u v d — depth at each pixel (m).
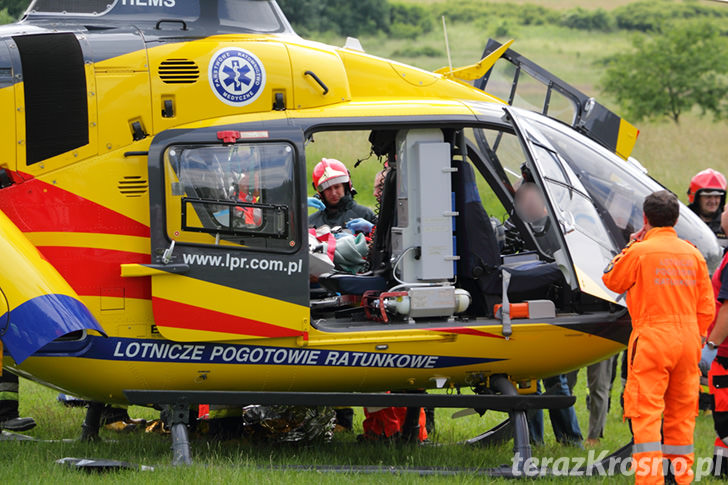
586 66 111.69
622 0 144.75
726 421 15.51
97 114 14.59
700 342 13.97
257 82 15.21
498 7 136.12
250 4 16.22
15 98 14.40
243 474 13.58
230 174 14.73
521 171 18.66
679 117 92.44
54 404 20.62
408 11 125.00
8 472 13.49
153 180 14.43
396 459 16.23
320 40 103.88
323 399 14.54
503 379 15.91
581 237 15.02
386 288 16.25
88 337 14.30
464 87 17.17
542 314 15.77
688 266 13.84
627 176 16.70
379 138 16.72
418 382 16.02
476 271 16.02
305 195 14.97
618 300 14.60
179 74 14.94
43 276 13.75
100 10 15.72
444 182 15.61
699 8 138.25
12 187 14.32
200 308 14.50
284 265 14.84
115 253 14.52
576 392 24.66
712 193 21.23
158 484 12.91
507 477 14.80
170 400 14.34
